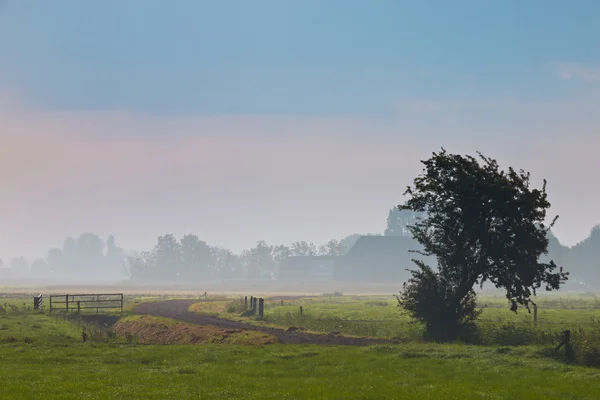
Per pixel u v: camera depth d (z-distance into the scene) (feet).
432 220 157.38
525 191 151.53
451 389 82.28
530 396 78.59
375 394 79.25
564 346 112.68
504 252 150.82
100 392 78.23
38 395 76.07
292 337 150.30
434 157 154.81
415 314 155.02
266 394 78.74
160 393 78.07
